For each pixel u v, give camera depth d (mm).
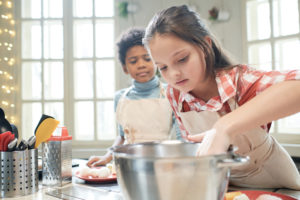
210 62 783
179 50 708
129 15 2521
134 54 1590
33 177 834
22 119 2568
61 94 2615
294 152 1962
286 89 586
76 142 2561
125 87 2504
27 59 2584
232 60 874
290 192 820
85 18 2578
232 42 2283
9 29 2523
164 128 1646
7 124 882
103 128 2588
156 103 1664
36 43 2623
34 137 848
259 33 2211
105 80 2584
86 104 2596
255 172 875
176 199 430
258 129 812
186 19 750
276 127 2125
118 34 2523
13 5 2537
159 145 616
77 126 2604
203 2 2365
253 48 2238
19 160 802
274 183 891
